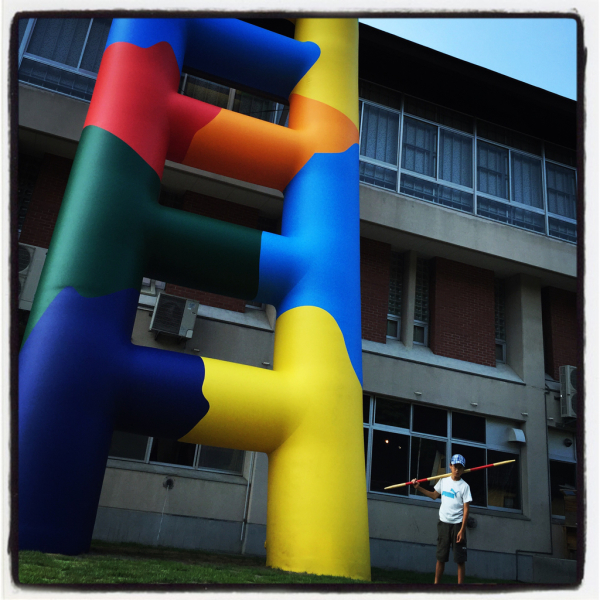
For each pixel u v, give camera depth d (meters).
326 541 5.78
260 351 10.00
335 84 8.67
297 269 7.03
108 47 7.18
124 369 5.66
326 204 7.57
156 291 10.00
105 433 5.50
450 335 12.16
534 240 13.05
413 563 9.88
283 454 6.23
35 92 9.76
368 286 11.81
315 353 6.62
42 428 5.01
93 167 6.13
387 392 10.91
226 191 10.77
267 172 7.90
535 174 14.12
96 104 6.66
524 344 12.51
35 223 9.62
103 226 5.91
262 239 6.97
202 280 6.74
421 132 13.24
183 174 10.40
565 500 11.38
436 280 12.48
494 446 11.65
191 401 5.86
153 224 6.38
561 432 12.30
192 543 8.61
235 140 7.55
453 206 12.85
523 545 10.84
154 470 8.88
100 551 5.52
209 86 11.59
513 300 13.12
